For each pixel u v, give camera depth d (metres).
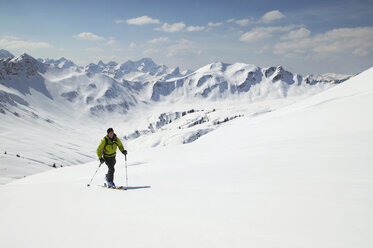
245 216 5.09
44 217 6.01
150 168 20.30
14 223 5.72
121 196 7.64
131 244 4.18
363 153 10.06
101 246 4.19
